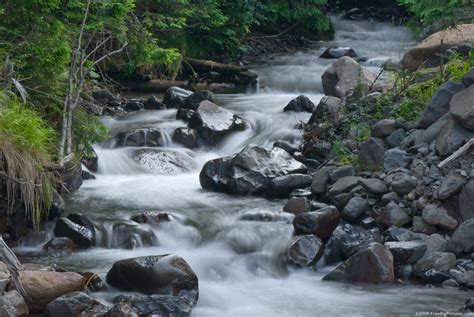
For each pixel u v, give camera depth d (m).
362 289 8.40
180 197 10.81
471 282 8.38
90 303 7.35
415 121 11.03
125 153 12.37
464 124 9.86
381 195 9.86
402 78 12.85
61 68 10.44
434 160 9.92
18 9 10.12
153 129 13.08
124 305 7.23
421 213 9.40
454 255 8.74
